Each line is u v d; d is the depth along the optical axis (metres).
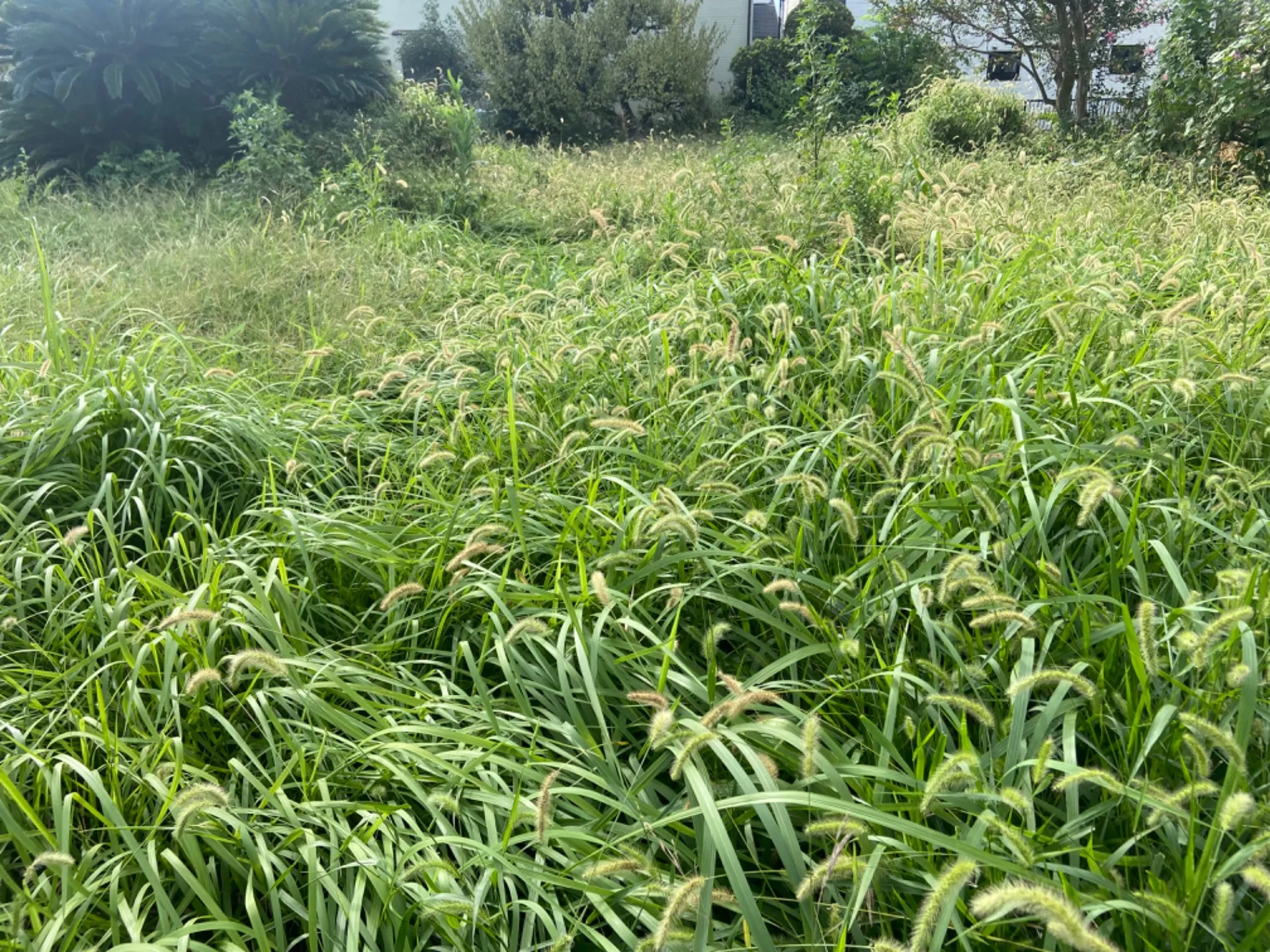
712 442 4.10
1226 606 2.61
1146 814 2.17
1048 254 6.10
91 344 4.84
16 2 12.94
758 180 9.76
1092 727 2.43
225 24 13.21
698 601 3.21
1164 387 4.06
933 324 4.95
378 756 2.49
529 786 2.50
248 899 2.11
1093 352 4.71
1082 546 3.34
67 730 2.84
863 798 2.30
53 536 3.85
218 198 10.84
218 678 2.49
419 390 4.82
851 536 3.23
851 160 8.52
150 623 2.92
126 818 2.49
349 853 2.34
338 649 3.23
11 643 3.27
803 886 1.85
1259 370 4.34
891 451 3.88
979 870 1.93
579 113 25.66
